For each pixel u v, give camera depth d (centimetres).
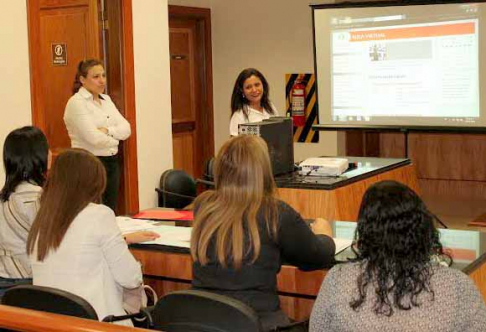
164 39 569
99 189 266
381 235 182
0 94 436
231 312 204
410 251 180
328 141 719
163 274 292
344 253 271
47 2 562
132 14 539
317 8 664
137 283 267
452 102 623
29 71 453
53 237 256
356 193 389
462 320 178
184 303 211
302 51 721
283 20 727
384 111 652
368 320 181
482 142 707
